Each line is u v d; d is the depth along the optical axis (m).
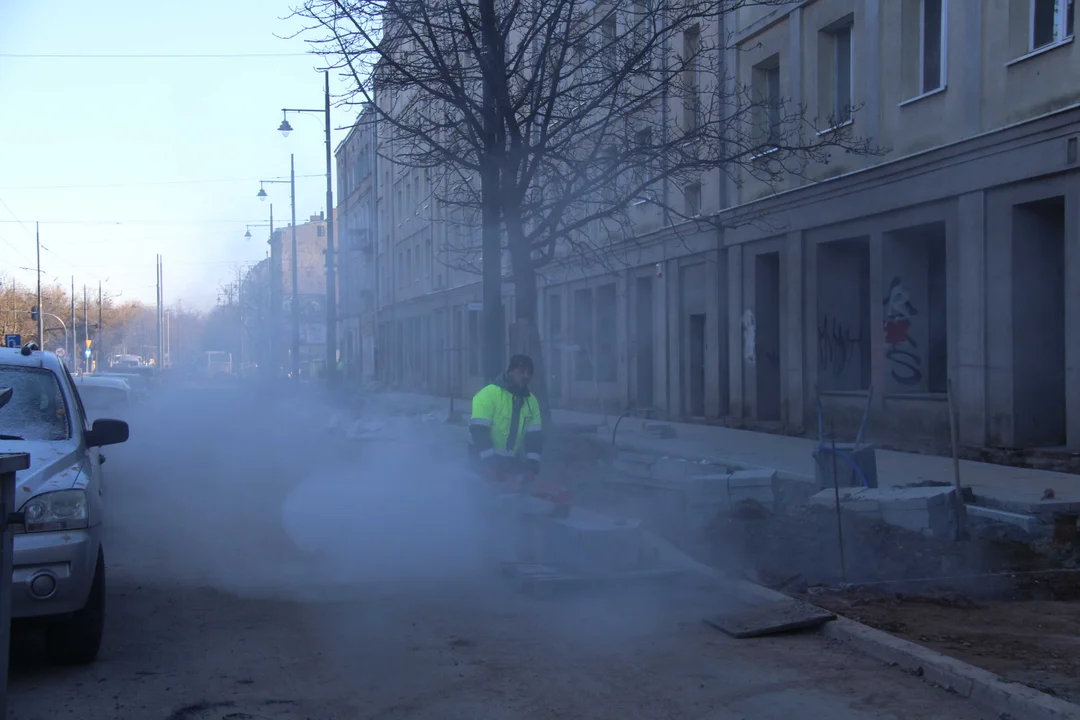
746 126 20.19
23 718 4.73
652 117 20.14
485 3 13.02
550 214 14.11
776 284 20.81
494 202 14.02
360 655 5.82
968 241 14.70
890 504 8.84
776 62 20.11
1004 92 14.03
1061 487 11.38
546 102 13.52
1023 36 13.80
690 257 23.20
